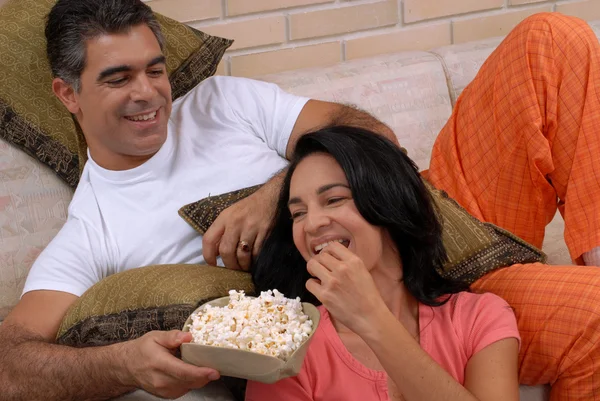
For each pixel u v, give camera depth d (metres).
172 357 1.58
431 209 1.86
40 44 2.37
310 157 1.81
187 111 2.40
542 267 1.95
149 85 2.15
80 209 2.22
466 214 2.11
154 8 2.94
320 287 1.64
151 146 2.20
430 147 2.76
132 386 1.72
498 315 1.81
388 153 1.81
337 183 1.76
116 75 2.13
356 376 1.75
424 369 1.61
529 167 2.21
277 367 1.50
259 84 2.45
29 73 2.35
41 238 2.33
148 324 1.79
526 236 2.32
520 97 2.16
